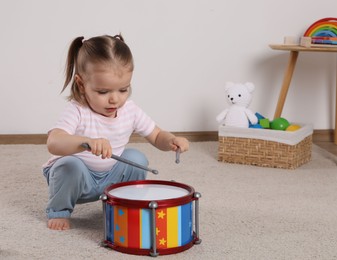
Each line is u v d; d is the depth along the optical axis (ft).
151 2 8.72
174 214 4.53
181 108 9.04
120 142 5.28
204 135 9.09
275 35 9.02
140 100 8.95
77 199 5.27
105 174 5.31
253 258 4.52
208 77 9.00
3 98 8.73
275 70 9.10
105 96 4.87
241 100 7.83
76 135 4.98
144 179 5.47
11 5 8.50
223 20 8.90
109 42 4.86
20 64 8.66
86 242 4.83
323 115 9.29
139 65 8.84
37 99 8.77
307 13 9.02
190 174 7.08
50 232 5.08
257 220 5.42
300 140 7.52
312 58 9.15
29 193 6.25
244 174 7.13
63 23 8.61
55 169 5.07
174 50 8.87
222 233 5.06
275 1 8.93
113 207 4.59
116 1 8.65
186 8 8.80
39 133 8.86
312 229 5.20
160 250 4.51
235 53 9.00
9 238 4.92
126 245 4.56
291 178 6.96
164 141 5.29
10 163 7.55
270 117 9.20
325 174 7.18
